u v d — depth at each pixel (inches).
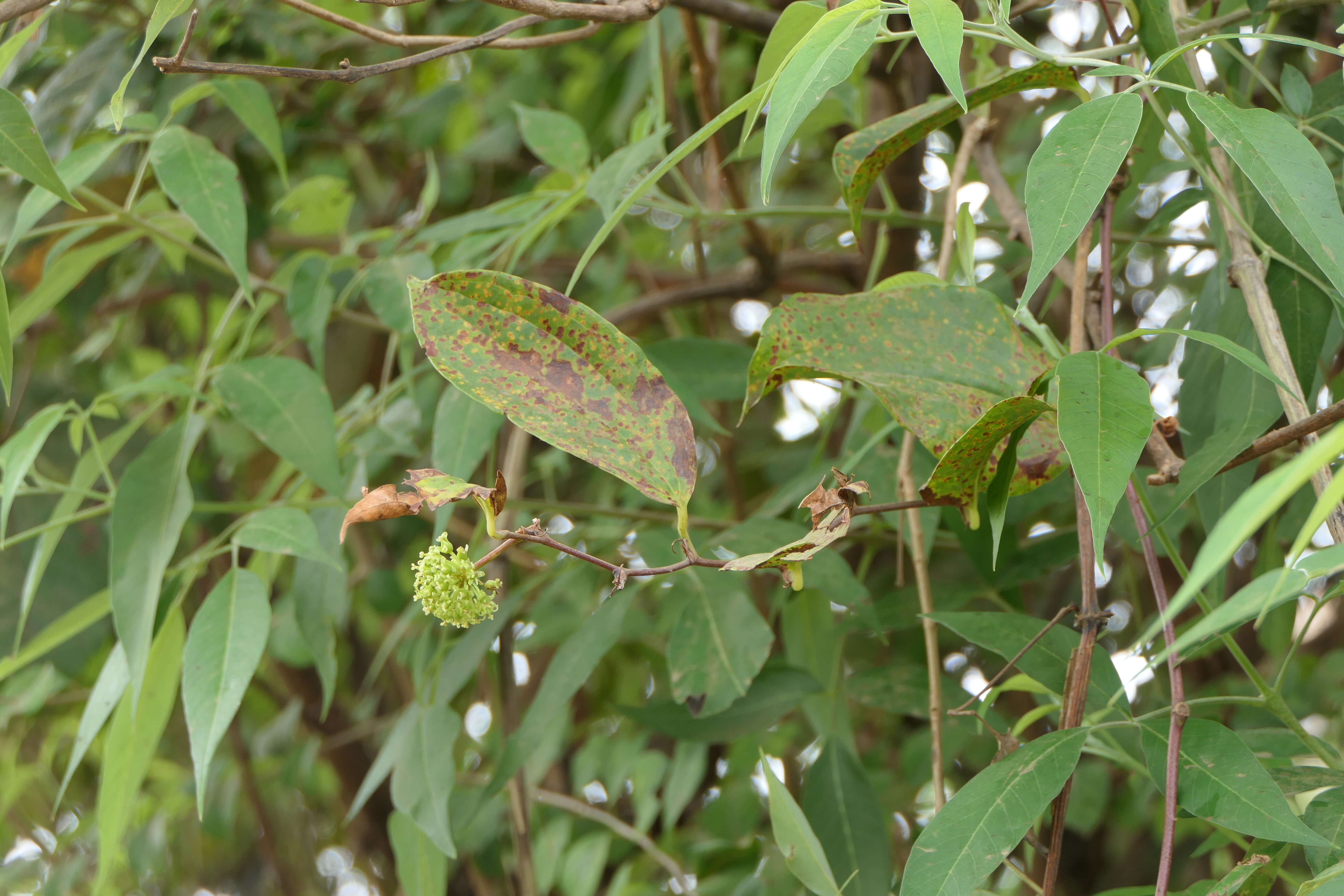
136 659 45.4
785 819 42.7
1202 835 69.6
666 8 50.8
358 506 36.7
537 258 68.1
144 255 73.4
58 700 79.5
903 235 70.1
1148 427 36.5
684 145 38.9
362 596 86.1
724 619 48.4
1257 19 44.2
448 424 47.1
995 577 49.5
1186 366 45.6
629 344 38.0
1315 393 44.1
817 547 37.7
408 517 83.0
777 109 37.0
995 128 49.7
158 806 91.9
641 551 51.2
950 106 41.7
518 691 64.9
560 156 54.7
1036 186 36.6
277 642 74.4
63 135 63.1
